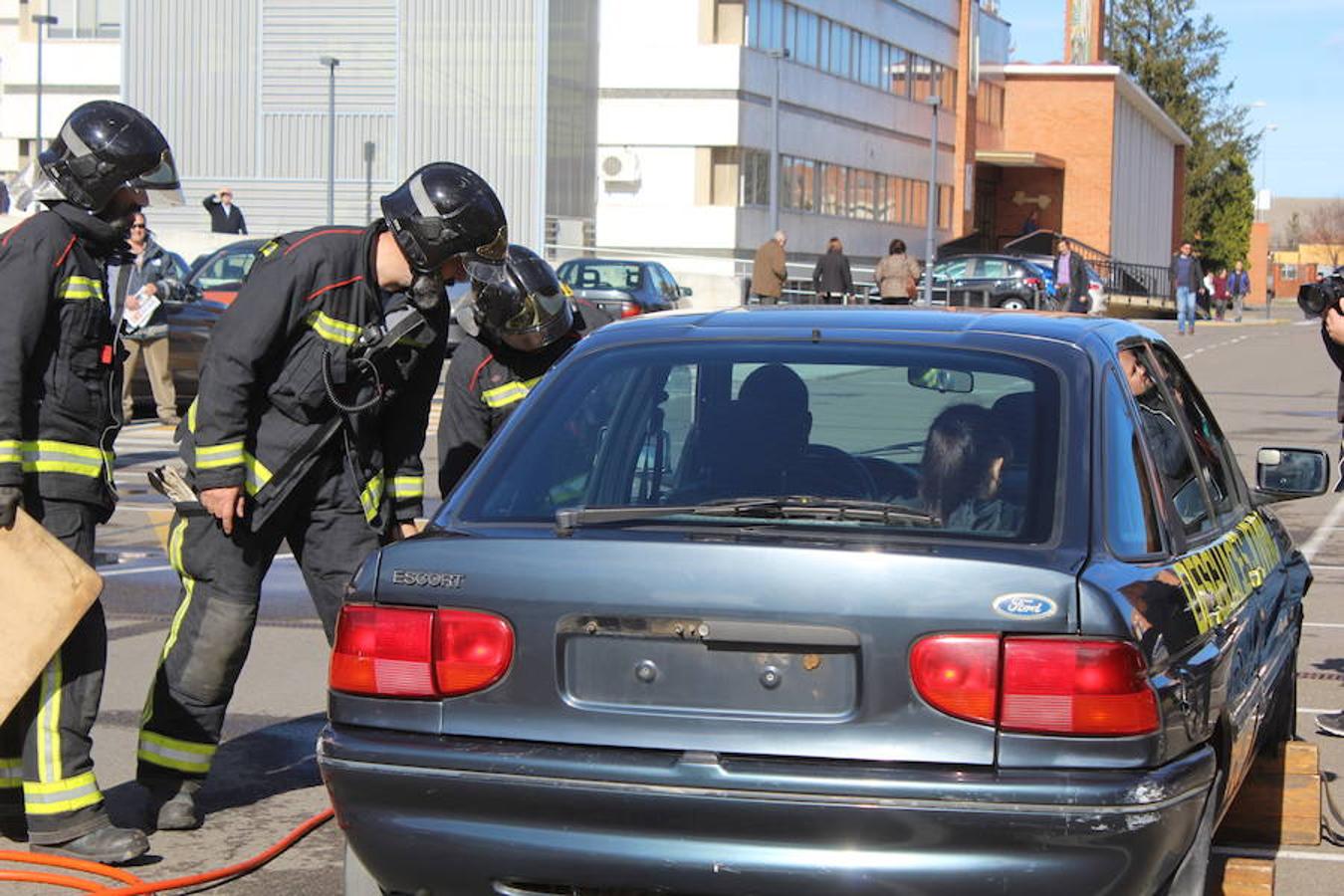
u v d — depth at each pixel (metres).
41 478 5.59
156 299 19.27
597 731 4.00
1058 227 74.62
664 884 3.91
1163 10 103.38
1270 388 28.64
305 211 47.03
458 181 5.73
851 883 3.80
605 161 50.22
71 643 5.62
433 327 5.92
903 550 3.98
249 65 46.88
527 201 46.47
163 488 5.88
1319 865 5.99
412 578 4.20
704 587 3.96
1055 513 4.14
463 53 46.34
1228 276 83.69
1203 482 5.35
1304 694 8.47
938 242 68.00
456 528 4.39
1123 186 78.25
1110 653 3.84
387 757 4.09
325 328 5.73
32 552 5.32
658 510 4.27
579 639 4.06
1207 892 5.28
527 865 3.99
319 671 8.66
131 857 5.67
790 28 53.47
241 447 5.70
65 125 5.64
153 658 8.82
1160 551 4.40
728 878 3.87
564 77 47.44
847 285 36.03
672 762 3.91
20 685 5.29
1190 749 4.11
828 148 56.81
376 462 6.01
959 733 3.84
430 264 5.73
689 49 49.75
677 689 3.98
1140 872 3.83
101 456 5.74
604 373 4.79
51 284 5.52
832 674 3.91
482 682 4.09
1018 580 3.88
